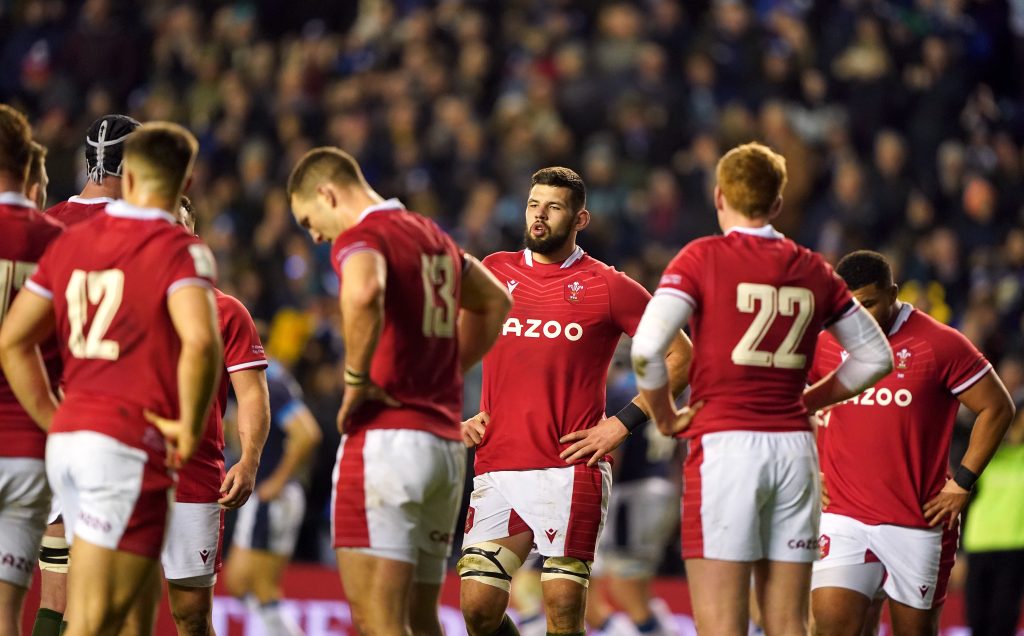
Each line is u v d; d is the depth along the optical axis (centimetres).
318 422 4138
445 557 1980
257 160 5578
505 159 5550
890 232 5531
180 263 1755
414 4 6469
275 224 5247
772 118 5697
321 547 4116
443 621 3500
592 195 5447
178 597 2286
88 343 1770
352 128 5638
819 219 5494
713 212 5444
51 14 6512
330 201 1917
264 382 2377
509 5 6350
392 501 1867
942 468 2409
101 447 1745
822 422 2462
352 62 6166
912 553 2386
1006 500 3112
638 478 3469
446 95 5866
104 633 1775
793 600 1978
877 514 2386
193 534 2259
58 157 5659
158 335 1764
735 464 1945
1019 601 3114
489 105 6041
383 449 1867
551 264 2389
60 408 1795
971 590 3158
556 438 2345
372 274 1797
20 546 1892
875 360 2031
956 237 5569
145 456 1759
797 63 6162
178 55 6281
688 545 1988
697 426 1984
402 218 1916
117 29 6344
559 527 2331
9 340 1806
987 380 2381
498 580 2334
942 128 6066
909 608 2411
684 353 2267
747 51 6131
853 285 2362
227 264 5106
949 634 3553
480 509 2377
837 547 2400
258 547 3431
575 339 2339
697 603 1977
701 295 1970
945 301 5194
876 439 2391
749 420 1956
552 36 6044
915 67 6356
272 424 3459
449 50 6141
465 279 2023
